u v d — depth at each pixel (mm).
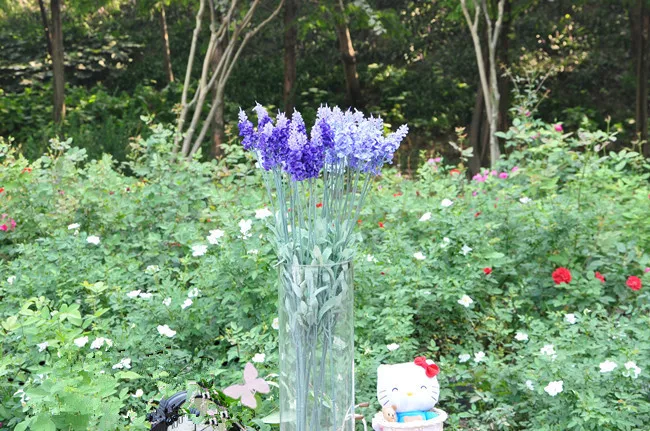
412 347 4242
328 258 2768
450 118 16422
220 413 3418
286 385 2912
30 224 6312
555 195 5961
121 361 3922
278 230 2869
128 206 6176
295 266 2787
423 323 4879
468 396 4254
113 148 11844
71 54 19016
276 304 4391
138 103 16594
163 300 4492
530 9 17547
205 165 6738
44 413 3010
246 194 6359
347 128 2664
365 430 3201
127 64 19438
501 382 4164
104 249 5527
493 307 4875
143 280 4875
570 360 3990
